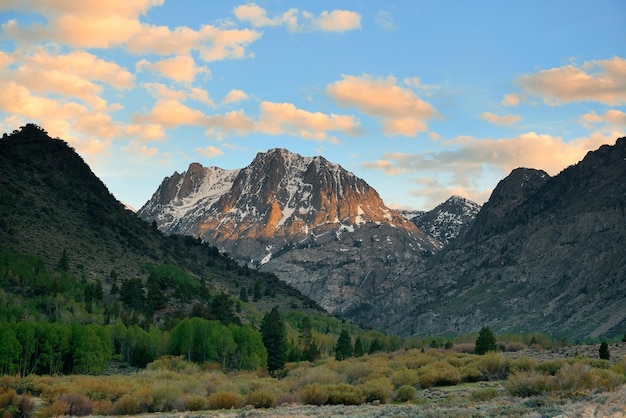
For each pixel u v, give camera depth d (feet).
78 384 317.63
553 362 333.62
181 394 282.56
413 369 374.63
